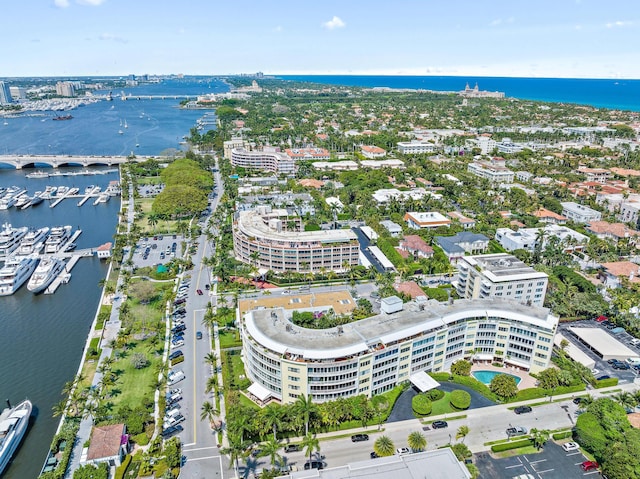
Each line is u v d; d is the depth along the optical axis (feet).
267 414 501.15
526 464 491.72
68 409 561.02
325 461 491.72
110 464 482.69
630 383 626.64
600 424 513.86
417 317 635.66
